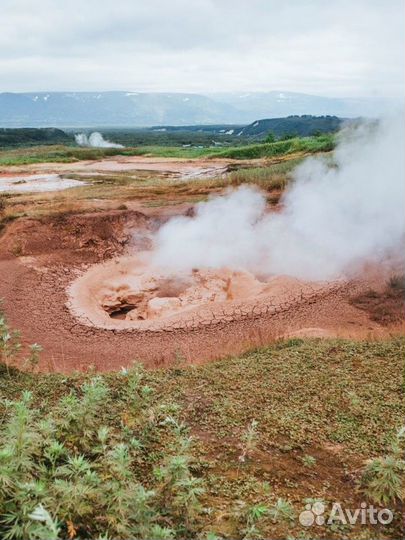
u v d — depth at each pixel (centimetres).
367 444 462
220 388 596
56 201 2106
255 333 1114
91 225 1738
